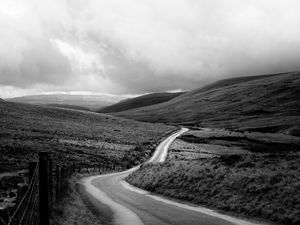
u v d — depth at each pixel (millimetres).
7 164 41469
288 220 16219
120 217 18031
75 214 16047
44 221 9555
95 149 84938
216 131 167000
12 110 138625
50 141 82500
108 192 28859
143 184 33344
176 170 31047
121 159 77500
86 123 150250
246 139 134250
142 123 188000
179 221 17141
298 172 21141
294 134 159625
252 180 21859
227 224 16359
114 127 153000
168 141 123688
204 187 24406
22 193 7891
